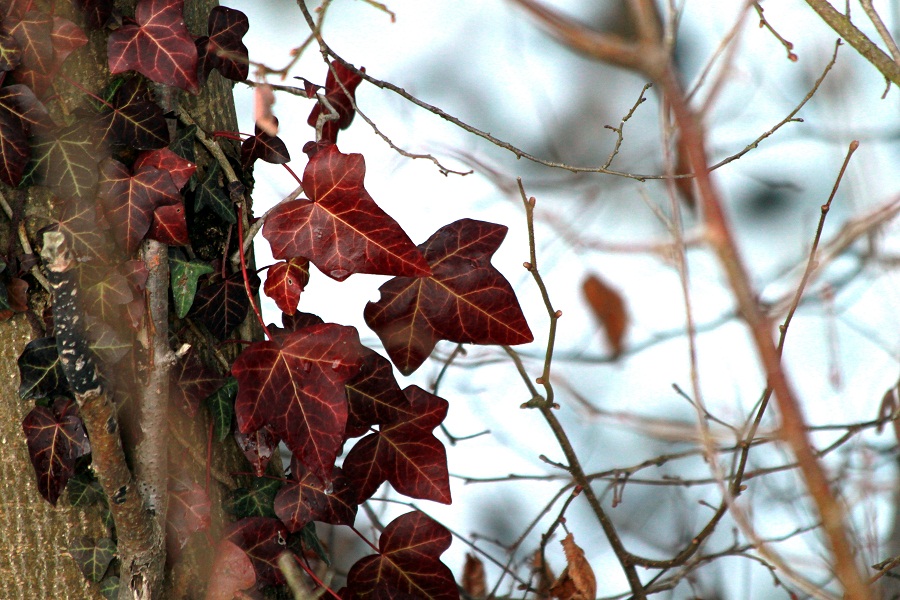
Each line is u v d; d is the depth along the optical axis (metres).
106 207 1.41
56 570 1.42
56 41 1.40
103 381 1.38
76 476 1.41
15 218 1.40
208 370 1.43
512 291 1.43
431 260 1.43
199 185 1.42
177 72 1.41
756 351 1.18
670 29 1.28
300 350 1.41
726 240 1.12
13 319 1.41
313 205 1.41
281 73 1.41
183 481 1.42
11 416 1.41
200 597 1.43
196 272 1.42
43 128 1.40
